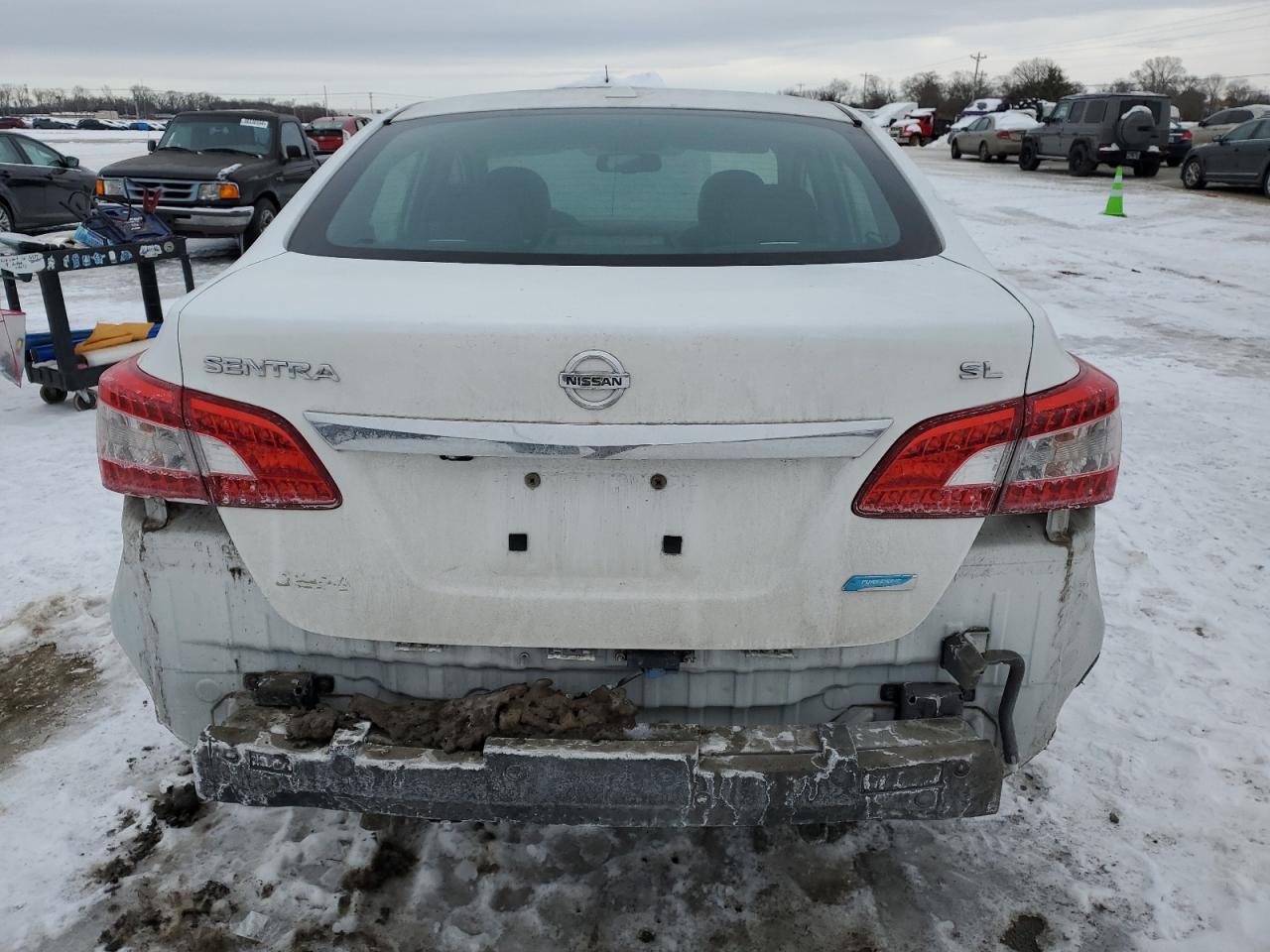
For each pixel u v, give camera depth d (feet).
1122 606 12.87
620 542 6.16
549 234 7.45
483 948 7.35
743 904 7.78
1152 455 18.83
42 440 19.31
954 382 5.87
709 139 8.65
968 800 6.22
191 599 6.51
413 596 6.22
